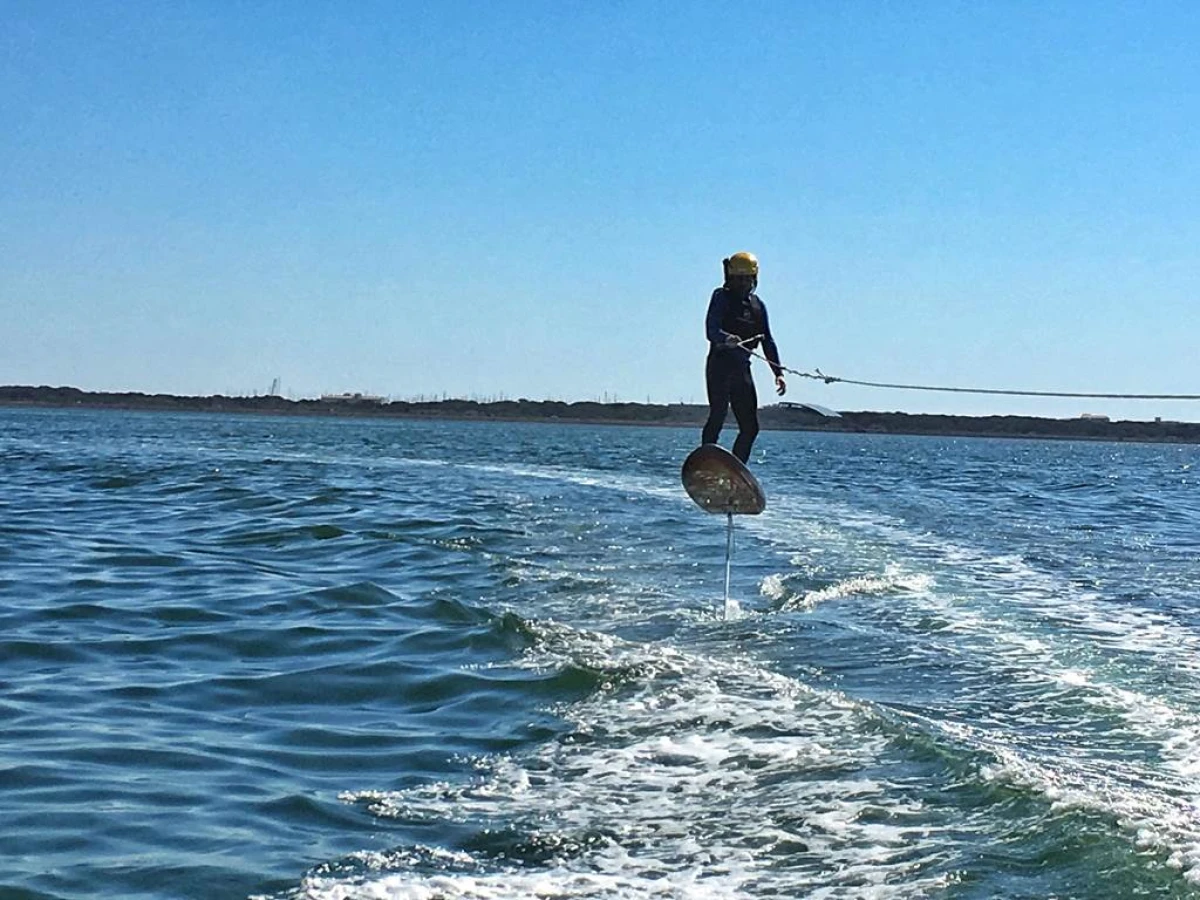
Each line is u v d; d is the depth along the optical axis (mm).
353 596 13984
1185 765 7867
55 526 20719
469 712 9352
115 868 6332
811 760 7949
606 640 11367
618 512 24156
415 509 24328
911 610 13484
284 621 12656
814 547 18969
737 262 13148
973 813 6926
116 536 19453
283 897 5992
